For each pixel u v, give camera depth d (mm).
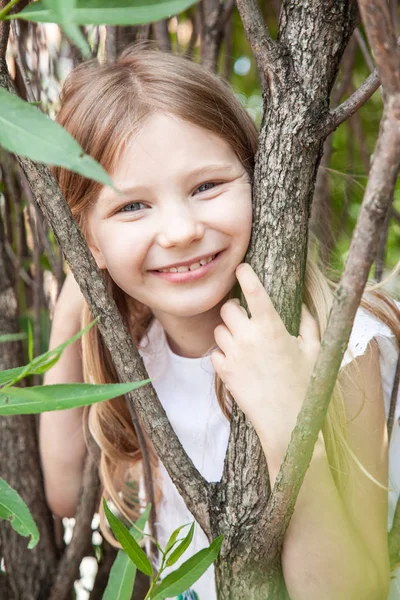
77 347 1390
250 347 846
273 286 829
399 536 993
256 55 776
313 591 870
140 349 1331
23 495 1405
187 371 1252
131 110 949
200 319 1160
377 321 1108
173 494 1314
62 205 746
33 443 1433
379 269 1387
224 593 821
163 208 936
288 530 871
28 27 1365
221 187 946
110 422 1333
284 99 773
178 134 935
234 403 865
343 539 864
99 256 1095
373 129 1858
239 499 808
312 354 858
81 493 1397
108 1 433
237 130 987
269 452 808
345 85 1515
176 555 751
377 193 496
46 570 1410
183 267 956
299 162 789
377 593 920
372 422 1038
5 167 1393
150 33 1444
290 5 762
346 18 748
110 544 1492
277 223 811
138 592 1457
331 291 1021
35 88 1364
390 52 453
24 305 1582
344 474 963
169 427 813
